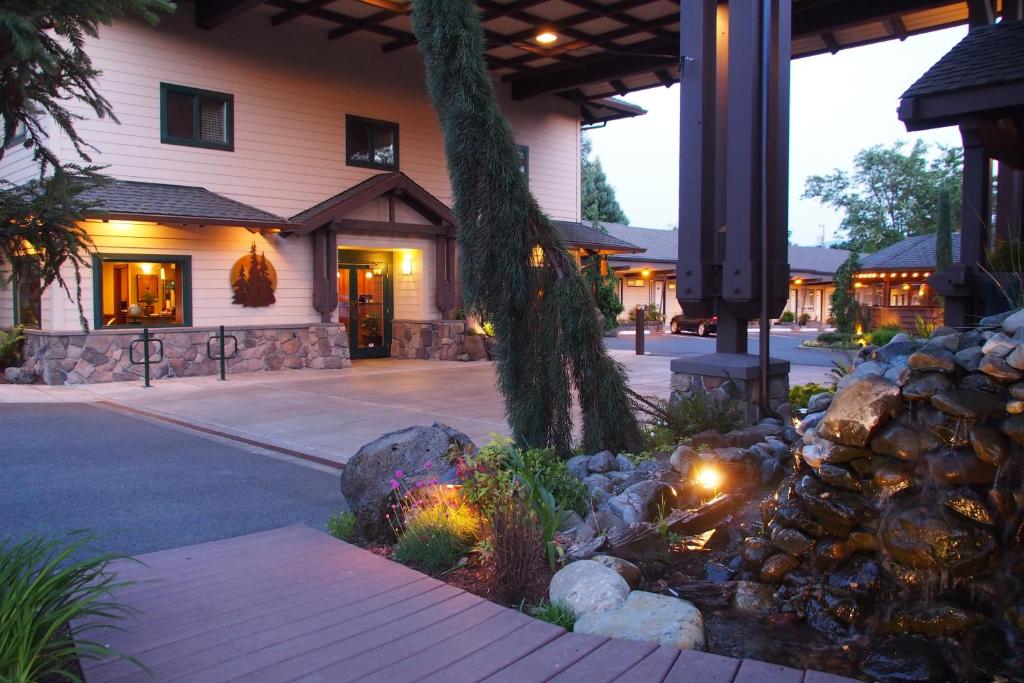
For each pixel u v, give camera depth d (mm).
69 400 11391
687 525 4324
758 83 6320
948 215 18953
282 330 15188
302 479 6723
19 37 3227
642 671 2877
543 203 19969
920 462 3441
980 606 3135
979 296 7496
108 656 2773
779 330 36219
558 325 5770
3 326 15797
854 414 3635
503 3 14023
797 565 3742
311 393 12047
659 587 3830
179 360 13867
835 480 3695
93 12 3566
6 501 5930
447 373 14773
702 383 6691
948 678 2904
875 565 3484
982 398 3322
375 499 4703
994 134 7402
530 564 3830
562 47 16250
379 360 17297
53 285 12750
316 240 15375
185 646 3094
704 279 6656
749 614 3545
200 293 14133
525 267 5844
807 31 13867
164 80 13656
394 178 15938
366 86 16516
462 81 5691
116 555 3160
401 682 2799
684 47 6594
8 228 3918
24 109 3828
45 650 2809
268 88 15023
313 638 3176
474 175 5750
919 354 3553
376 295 17781
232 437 8633
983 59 7094
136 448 8047
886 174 46375
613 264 31969
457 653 3035
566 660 2973
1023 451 3168
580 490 4719
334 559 4246
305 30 15508
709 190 6652
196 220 12938
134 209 12234
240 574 3994
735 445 5574
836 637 3303
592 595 3529
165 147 13711
